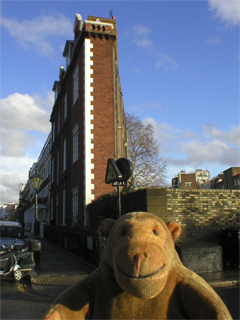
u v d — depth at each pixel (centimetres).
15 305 674
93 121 1658
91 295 196
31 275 963
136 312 185
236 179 6719
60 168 2486
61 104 2631
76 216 1759
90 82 1697
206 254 949
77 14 1977
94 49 1742
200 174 10025
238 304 645
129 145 3378
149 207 989
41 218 4338
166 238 188
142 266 162
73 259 1307
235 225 1094
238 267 998
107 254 198
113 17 1906
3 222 1369
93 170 1606
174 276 189
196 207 1055
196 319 178
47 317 179
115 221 218
